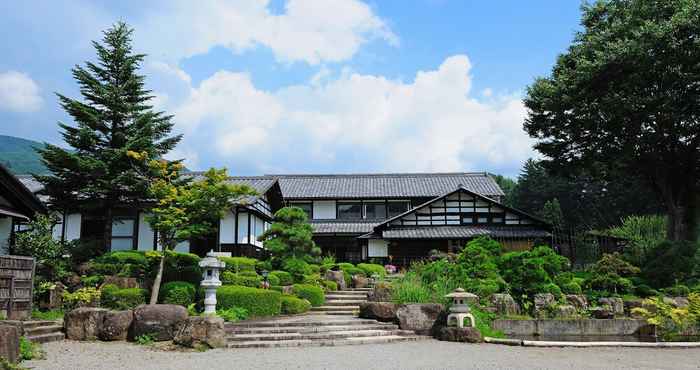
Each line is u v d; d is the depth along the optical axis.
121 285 17.17
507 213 31.31
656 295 19.27
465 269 18.59
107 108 21.53
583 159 27.64
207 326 12.14
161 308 12.95
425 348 12.41
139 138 20.69
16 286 13.80
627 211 48.00
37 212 17.39
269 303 16.09
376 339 13.42
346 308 17.98
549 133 28.05
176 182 19.66
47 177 20.66
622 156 25.09
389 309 15.36
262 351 11.70
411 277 18.27
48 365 9.66
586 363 10.55
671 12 23.81
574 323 15.86
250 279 17.88
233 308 15.43
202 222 17.66
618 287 19.97
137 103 22.00
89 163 20.02
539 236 28.86
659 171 25.86
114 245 23.70
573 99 25.19
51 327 13.23
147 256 16.19
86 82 21.16
